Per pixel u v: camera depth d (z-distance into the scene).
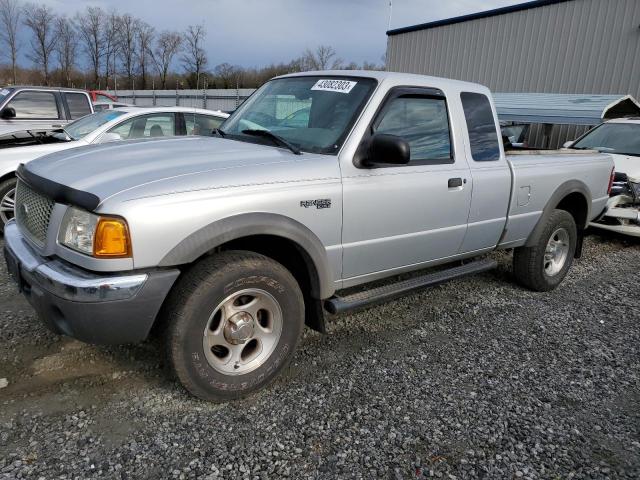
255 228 2.69
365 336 3.86
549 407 3.03
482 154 4.05
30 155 6.00
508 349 3.76
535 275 4.87
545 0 15.16
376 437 2.66
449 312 4.42
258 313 2.96
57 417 2.66
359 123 3.19
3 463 2.30
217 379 2.77
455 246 3.98
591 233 8.05
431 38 18.48
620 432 2.82
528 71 15.91
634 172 7.17
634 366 3.60
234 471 2.35
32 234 2.83
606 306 4.78
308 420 2.76
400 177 3.37
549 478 2.44
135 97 42.06
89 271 2.42
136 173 2.63
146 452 2.44
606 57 14.18
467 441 2.67
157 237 2.43
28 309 3.93
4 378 2.98
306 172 2.94
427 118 3.63
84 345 3.40
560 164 4.76
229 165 2.79
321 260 3.04
